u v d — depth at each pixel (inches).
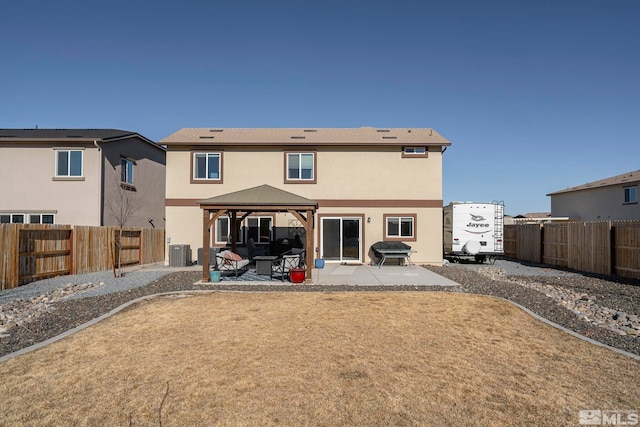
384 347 254.4
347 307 361.4
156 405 177.5
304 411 172.6
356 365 224.2
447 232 799.1
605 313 353.1
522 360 233.3
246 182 730.2
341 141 727.7
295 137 763.4
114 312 342.6
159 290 446.0
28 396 185.8
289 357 236.1
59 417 167.2
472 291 438.9
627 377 209.2
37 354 240.2
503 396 187.3
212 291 440.8
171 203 726.5
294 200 517.7
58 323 310.3
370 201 727.1
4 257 459.2
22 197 740.7
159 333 282.5
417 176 729.0
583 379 206.7
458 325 304.5
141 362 227.5
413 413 171.5
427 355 240.8
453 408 175.9
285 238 730.8
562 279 568.1
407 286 472.4
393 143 719.7
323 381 202.8
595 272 642.8
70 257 577.0
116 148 803.4
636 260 560.1
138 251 735.7
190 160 728.3
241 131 816.9
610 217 1173.7
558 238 758.5
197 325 303.1
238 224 669.3
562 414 170.9
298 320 317.7
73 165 748.0
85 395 187.0
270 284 487.8
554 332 288.8
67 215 741.9
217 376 208.4
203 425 161.3
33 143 743.7
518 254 930.1
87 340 266.7
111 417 167.3
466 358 236.2
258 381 202.4
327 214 727.7
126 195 843.4
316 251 723.4
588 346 258.4
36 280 515.5
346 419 166.4
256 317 326.6
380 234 724.0
